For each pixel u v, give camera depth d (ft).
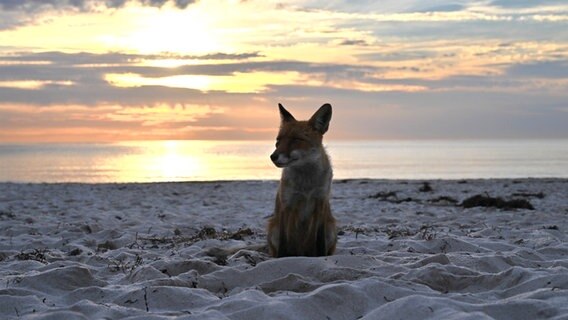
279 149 15.62
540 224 22.22
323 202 15.97
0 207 28.02
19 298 13.44
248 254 16.37
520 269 14.37
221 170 92.32
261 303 13.02
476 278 14.33
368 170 93.20
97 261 16.29
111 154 202.18
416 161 135.64
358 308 13.19
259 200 33.45
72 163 120.16
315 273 14.69
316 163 15.81
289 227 15.96
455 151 248.52
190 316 12.66
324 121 16.08
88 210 26.61
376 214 24.97
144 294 13.52
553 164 116.06
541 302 12.92
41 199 33.53
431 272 14.40
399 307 12.81
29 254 17.02
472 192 39.47
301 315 12.88
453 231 20.43
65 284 14.26
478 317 12.37
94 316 12.85
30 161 131.34
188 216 24.20
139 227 21.50
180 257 16.62
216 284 14.42
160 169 95.40
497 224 22.40
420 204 30.25
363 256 15.46
